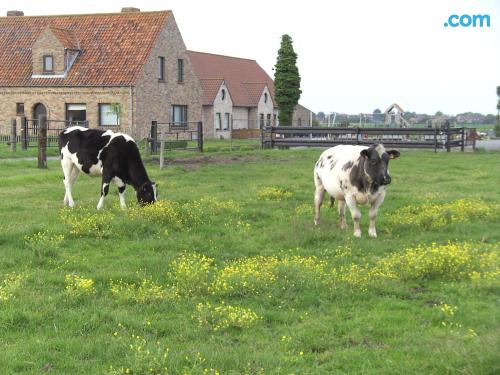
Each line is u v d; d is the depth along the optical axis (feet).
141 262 35.70
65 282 32.32
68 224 43.34
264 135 129.80
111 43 159.63
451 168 85.51
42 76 156.76
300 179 73.20
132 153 51.16
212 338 25.61
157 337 25.90
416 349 23.76
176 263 35.01
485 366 21.18
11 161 88.74
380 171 41.01
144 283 31.42
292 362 23.22
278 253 38.73
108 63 155.63
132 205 52.19
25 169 80.74
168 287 31.71
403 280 32.83
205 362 23.11
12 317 26.91
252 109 234.38
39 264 36.01
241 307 28.89
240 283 31.01
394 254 37.06
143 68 154.51
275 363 23.04
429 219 46.47
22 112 158.51
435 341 24.41
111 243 40.52
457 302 29.37
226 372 22.45
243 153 112.68
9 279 32.65
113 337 25.46
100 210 49.83
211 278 32.35
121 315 27.55
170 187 65.72
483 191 62.44
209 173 78.79
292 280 31.78
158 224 44.73
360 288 30.99
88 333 26.17
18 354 23.76
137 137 153.38
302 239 41.11
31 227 42.55
